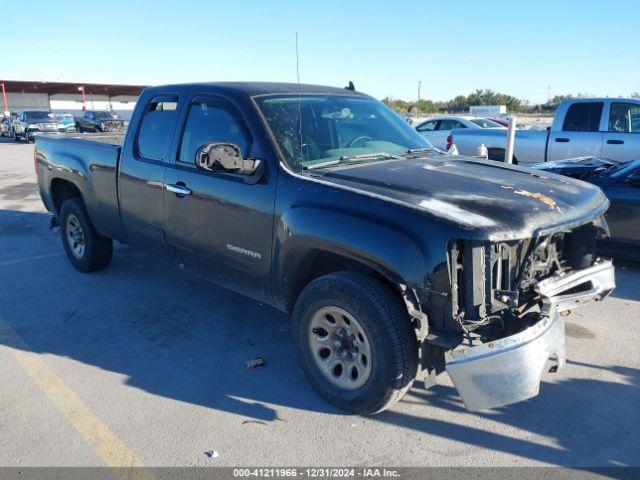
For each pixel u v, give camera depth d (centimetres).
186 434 325
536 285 326
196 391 372
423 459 301
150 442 318
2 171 1625
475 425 330
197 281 586
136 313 502
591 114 1026
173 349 432
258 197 366
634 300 518
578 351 416
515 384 280
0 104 5762
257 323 480
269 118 383
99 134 681
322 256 361
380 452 307
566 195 347
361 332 319
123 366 407
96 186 535
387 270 298
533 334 285
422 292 289
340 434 323
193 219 422
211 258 419
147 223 477
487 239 277
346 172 361
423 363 312
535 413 340
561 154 1056
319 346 350
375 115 462
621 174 609
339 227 314
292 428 330
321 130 403
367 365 321
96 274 612
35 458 305
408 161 399
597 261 379
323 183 338
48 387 378
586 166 723
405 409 348
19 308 516
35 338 454
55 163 598
